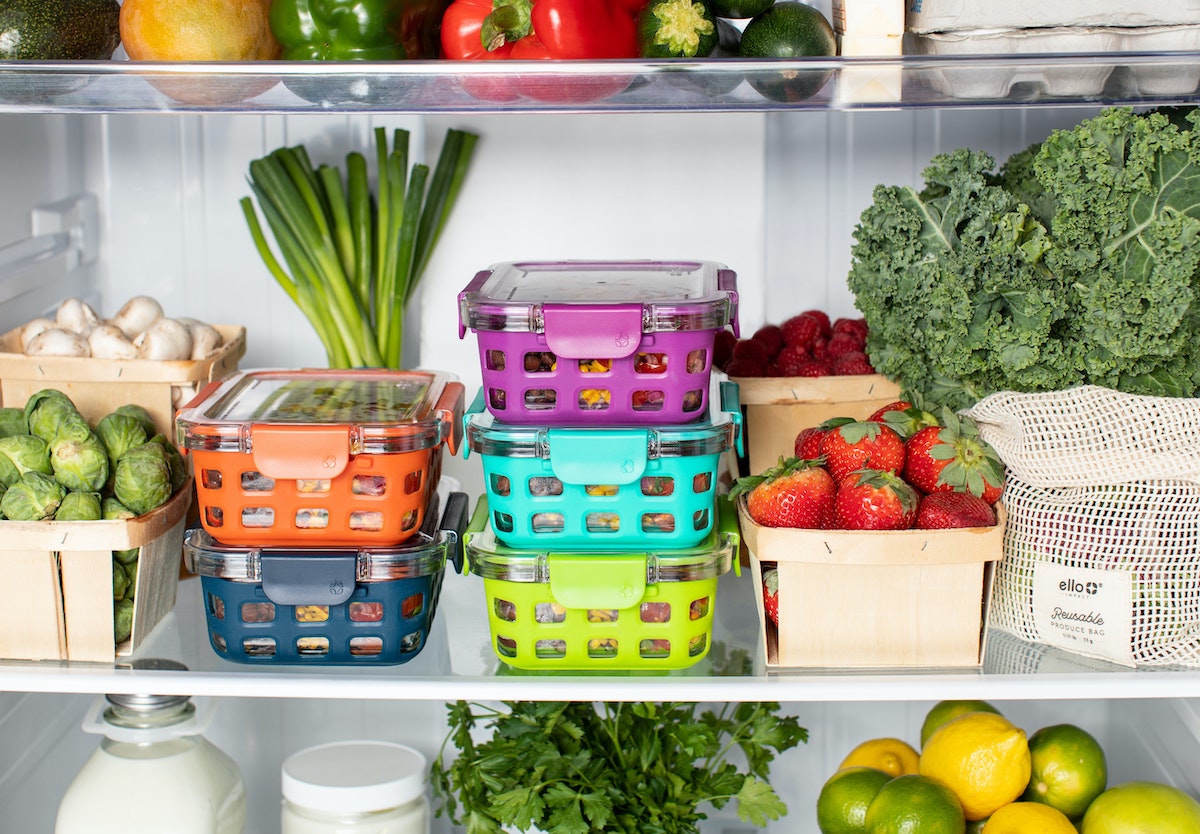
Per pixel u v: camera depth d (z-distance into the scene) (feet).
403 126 5.83
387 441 4.22
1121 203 4.30
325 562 4.28
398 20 4.41
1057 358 4.51
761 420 5.13
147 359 4.99
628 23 4.30
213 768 5.11
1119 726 6.22
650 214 5.81
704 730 5.17
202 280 6.01
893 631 4.42
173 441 5.06
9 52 4.34
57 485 4.43
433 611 4.67
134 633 4.58
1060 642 4.55
